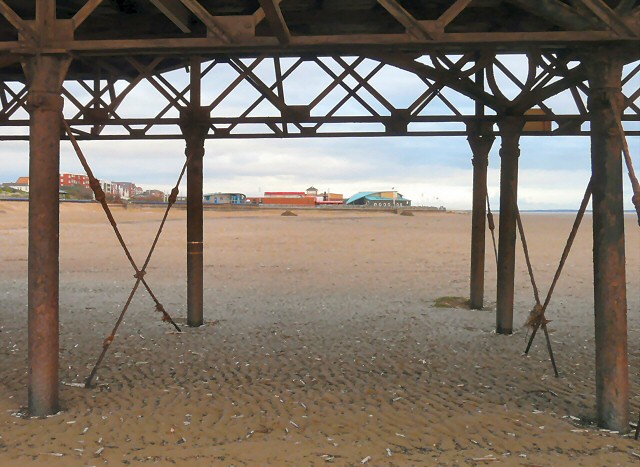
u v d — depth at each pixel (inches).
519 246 1037.2
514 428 182.1
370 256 854.5
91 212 2303.2
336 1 257.3
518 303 464.4
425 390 224.5
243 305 441.7
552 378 242.5
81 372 244.5
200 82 338.0
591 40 169.2
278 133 347.3
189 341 311.1
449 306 434.3
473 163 405.4
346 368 257.3
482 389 225.9
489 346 303.6
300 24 272.4
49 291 186.9
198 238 355.3
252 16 172.9
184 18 241.1
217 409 199.6
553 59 298.2
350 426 184.1
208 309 421.1
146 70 328.2
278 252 901.8
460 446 167.6
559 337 327.3
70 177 5374.0
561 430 180.1
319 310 421.4
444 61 315.9
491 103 318.7
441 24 169.9
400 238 1188.5
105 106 348.8
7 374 238.5
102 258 794.2
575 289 545.6
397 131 348.8
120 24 265.0
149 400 208.1
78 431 175.8
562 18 171.2
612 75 174.9
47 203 183.8
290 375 245.1
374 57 298.2
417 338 323.3
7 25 255.8
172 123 341.1
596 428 182.1
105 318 378.0
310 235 1248.8
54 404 190.7
